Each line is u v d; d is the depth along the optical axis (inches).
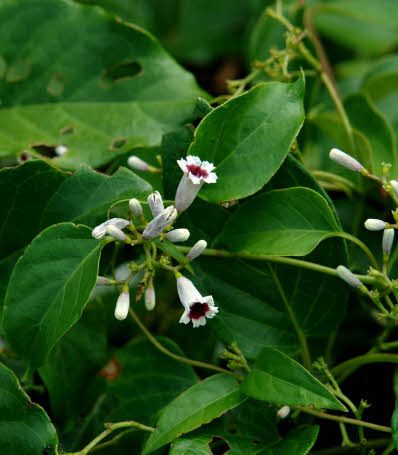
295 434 16.6
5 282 17.0
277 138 16.5
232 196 16.6
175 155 17.0
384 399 17.9
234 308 17.1
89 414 17.5
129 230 16.6
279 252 16.6
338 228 16.6
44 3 18.3
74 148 18.0
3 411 16.2
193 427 16.2
